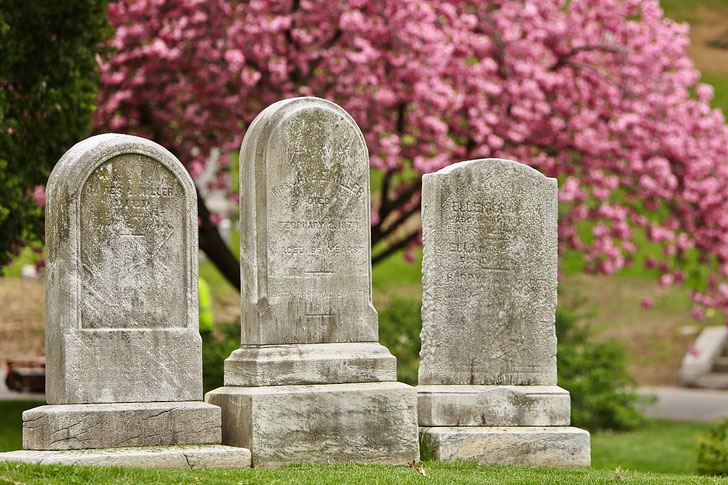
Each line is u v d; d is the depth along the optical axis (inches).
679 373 1150.3
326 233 445.1
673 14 2175.2
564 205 959.0
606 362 879.1
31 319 1051.3
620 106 888.3
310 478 371.6
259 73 771.4
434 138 791.1
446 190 484.7
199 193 783.7
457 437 467.5
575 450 482.3
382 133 805.9
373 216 851.4
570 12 901.8
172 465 393.7
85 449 391.9
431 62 772.6
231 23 781.3
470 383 483.8
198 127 785.6
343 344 445.1
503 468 445.1
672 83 908.6
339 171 448.5
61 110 628.1
